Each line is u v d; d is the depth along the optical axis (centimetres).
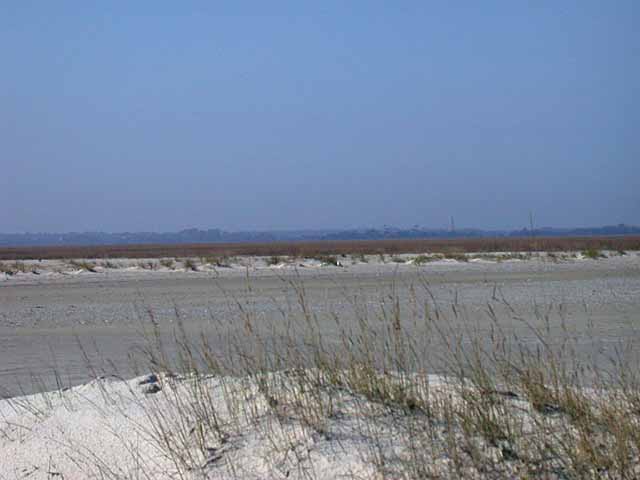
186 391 715
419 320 1530
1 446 694
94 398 755
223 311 1869
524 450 531
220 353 1090
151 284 2859
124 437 654
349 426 588
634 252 4516
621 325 1477
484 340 1258
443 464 523
